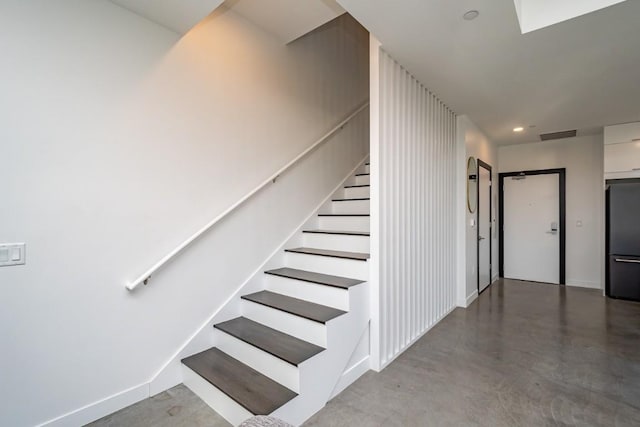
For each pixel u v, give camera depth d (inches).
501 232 231.1
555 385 86.2
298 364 71.2
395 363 100.0
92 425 70.7
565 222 208.2
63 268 68.7
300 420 71.4
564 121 168.7
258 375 79.2
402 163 109.7
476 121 169.6
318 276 103.2
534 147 218.4
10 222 62.2
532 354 105.1
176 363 86.5
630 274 167.6
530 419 72.3
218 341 94.3
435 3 75.5
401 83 109.2
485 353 106.3
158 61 84.0
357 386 86.6
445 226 147.7
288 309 89.5
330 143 145.8
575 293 184.7
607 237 177.0
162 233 84.7
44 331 66.3
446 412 74.9
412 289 116.4
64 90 68.5
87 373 71.9
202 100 94.0
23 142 63.4
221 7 99.3
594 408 76.2
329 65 145.3
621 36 88.8
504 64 106.2
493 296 180.4
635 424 70.4
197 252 92.5
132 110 79.1
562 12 82.7
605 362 99.1
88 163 72.0
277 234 118.2
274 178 113.0
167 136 85.7
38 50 65.1
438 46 95.2
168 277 86.0
